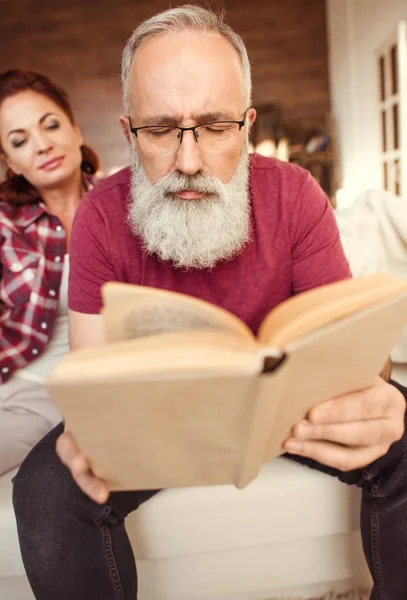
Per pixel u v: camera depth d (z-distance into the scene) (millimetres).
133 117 796
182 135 741
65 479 703
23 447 1035
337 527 836
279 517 822
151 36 736
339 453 604
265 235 877
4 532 796
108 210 888
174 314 516
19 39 5617
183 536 819
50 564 694
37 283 1178
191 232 798
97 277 877
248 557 875
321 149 5465
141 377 394
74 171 1357
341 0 4980
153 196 797
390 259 1261
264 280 874
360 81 4691
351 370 527
